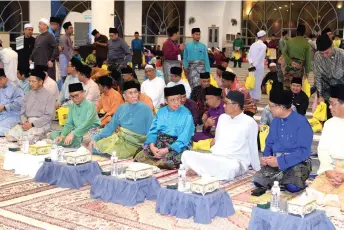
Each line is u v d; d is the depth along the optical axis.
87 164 5.20
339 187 4.59
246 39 28.86
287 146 4.90
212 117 6.67
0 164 6.05
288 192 5.04
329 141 4.66
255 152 5.62
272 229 3.61
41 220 4.20
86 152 5.26
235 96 5.50
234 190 5.17
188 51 9.65
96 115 6.59
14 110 7.93
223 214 4.32
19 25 25.39
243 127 5.54
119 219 4.23
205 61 9.67
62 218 4.25
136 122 6.51
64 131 6.57
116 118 6.55
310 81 16.31
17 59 9.43
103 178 4.73
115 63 11.05
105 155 6.62
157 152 5.82
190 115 5.87
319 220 3.64
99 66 12.94
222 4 27.27
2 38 25.28
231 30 28.00
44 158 5.49
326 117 7.94
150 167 4.76
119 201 4.61
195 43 9.62
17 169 5.64
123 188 4.62
